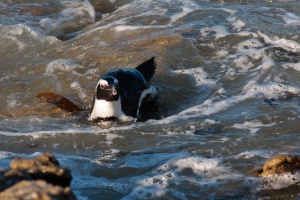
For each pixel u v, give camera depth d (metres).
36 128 33.22
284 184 25.67
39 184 14.49
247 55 41.62
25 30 46.44
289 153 28.72
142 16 49.72
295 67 39.31
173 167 27.55
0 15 51.38
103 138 31.81
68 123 33.97
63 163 28.39
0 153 29.97
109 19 50.84
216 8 50.12
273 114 33.31
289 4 50.53
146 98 35.59
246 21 46.81
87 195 25.33
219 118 33.44
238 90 37.22
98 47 44.09
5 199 13.99
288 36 44.28
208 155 29.02
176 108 35.81
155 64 37.50
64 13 53.16
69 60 42.25
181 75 39.44
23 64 41.97
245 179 26.20
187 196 25.11
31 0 55.25
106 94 32.84
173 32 45.53
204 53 42.50
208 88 37.75
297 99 35.25
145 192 25.44
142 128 32.69
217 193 25.28
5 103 37.00
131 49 43.06
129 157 29.19
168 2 52.56
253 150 29.23
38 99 37.28
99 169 27.83
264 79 38.09
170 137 31.48
